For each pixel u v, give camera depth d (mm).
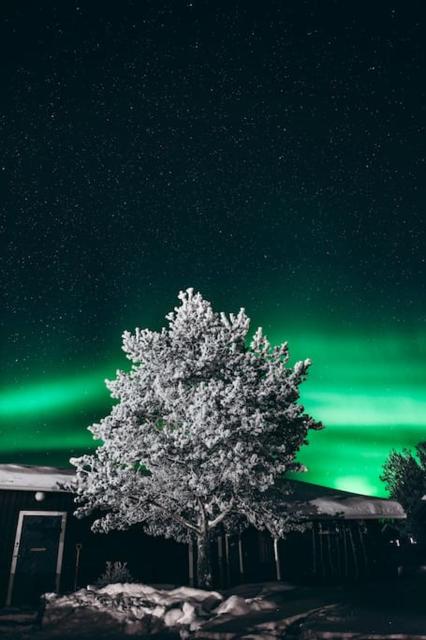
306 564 15727
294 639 7375
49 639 8383
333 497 17438
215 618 8703
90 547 13297
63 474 14180
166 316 14109
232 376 12688
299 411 12477
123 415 11945
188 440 11273
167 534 12898
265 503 12148
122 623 9055
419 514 23469
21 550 12523
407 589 11586
